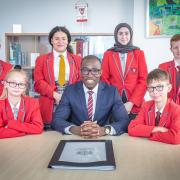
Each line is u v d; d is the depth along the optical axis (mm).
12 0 4207
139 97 2484
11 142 1456
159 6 3652
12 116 1724
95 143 1352
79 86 1884
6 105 1731
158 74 1641
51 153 1253
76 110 1845
